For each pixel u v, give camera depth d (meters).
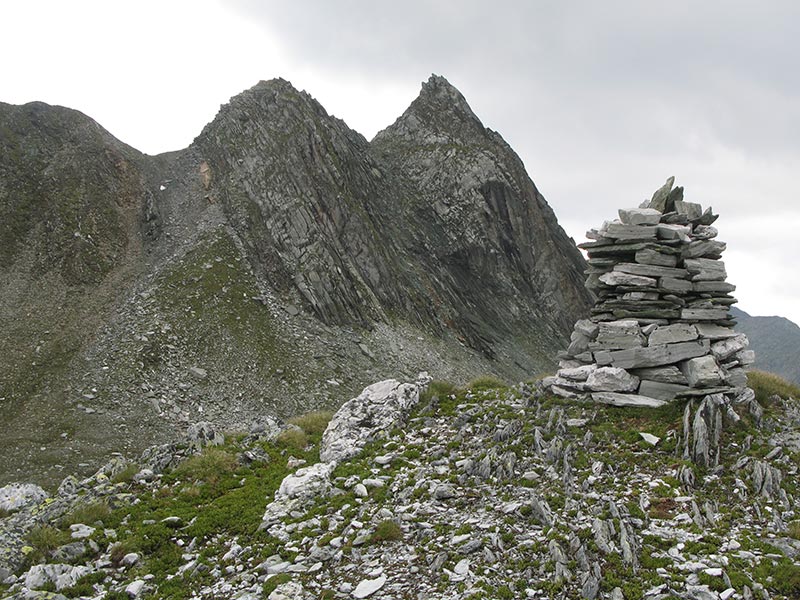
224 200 88.06
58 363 52.78
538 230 130.62
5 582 13.52
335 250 85.12
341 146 109.75
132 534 15.55
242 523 15.96
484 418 20.52
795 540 12.37
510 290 116.50
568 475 15.29
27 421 43.53
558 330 117.12
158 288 67.75
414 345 81.06
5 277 64.75
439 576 11.87
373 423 22.22
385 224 108.56
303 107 102.31
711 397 17.59
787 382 20.89
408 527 14.08
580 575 11.20
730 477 15.06
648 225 20.91
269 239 82.06
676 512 13.56
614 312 20.78
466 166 123.62
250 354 62.22
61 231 73.62
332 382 63.41
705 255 20.23
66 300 64.38
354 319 78.19
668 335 19.36
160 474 20.41
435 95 144.38
